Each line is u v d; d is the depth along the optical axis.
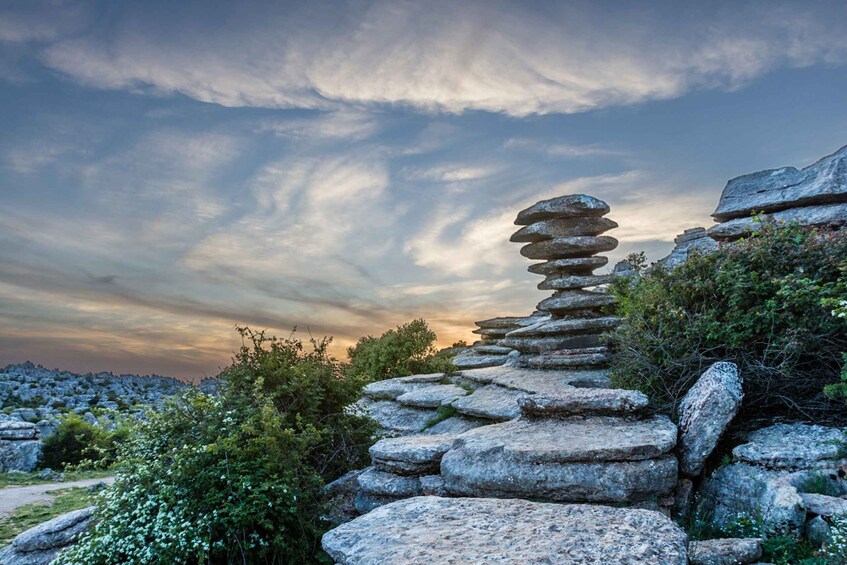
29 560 7.88
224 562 6.51
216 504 6.55
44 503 11.69
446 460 7.35
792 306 7.78
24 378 36.44
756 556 4.86
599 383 10.80
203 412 7.95
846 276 7.35
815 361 7.62
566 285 13.94
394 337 20.81
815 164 11.75
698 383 7.64
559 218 14.50
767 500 5.73
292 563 6.60
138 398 32.53
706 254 9.41
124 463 7.28
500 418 10.27
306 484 7.62
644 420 7.45
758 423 7.48
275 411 8.06
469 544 4.27
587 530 4.45
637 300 10.32
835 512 5.13
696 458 6.62
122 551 6.22
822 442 6.38
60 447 17.14
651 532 4.39
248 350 10.09
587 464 6.38
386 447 8.21
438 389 13.88
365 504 7.89
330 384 10.25
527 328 14.48
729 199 12.86
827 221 10.66
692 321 8.58
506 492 6.55
